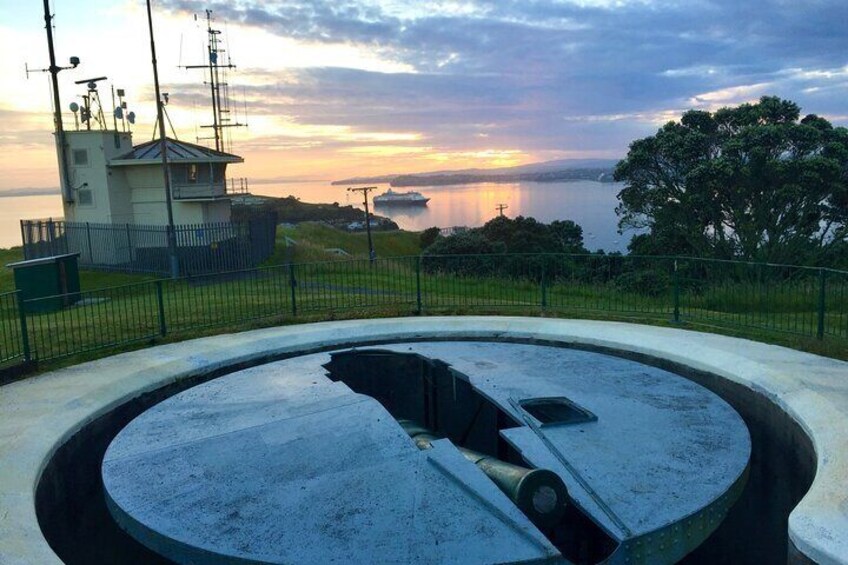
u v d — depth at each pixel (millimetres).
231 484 5020
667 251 26406
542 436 5688
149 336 9609
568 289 14367
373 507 4613
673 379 7137
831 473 4766
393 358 8328
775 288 11000
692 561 6203
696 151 25109
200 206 31266
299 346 8930
